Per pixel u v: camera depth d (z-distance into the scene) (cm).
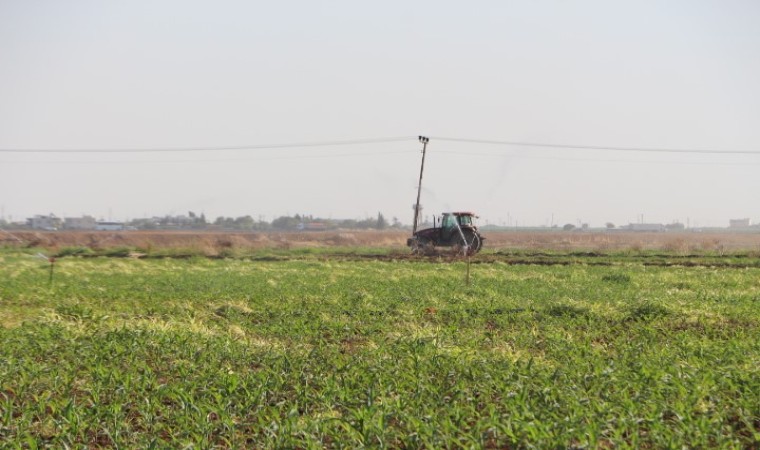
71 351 1803
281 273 4447
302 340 2119
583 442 1145
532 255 7056
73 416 1297
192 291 3316
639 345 1939
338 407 1388
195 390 1480
